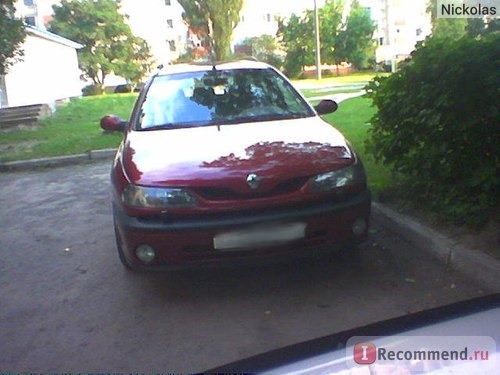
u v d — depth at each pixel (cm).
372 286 418
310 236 395
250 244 385
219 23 4088
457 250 433
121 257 464
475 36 480
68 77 3161
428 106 474
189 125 503
